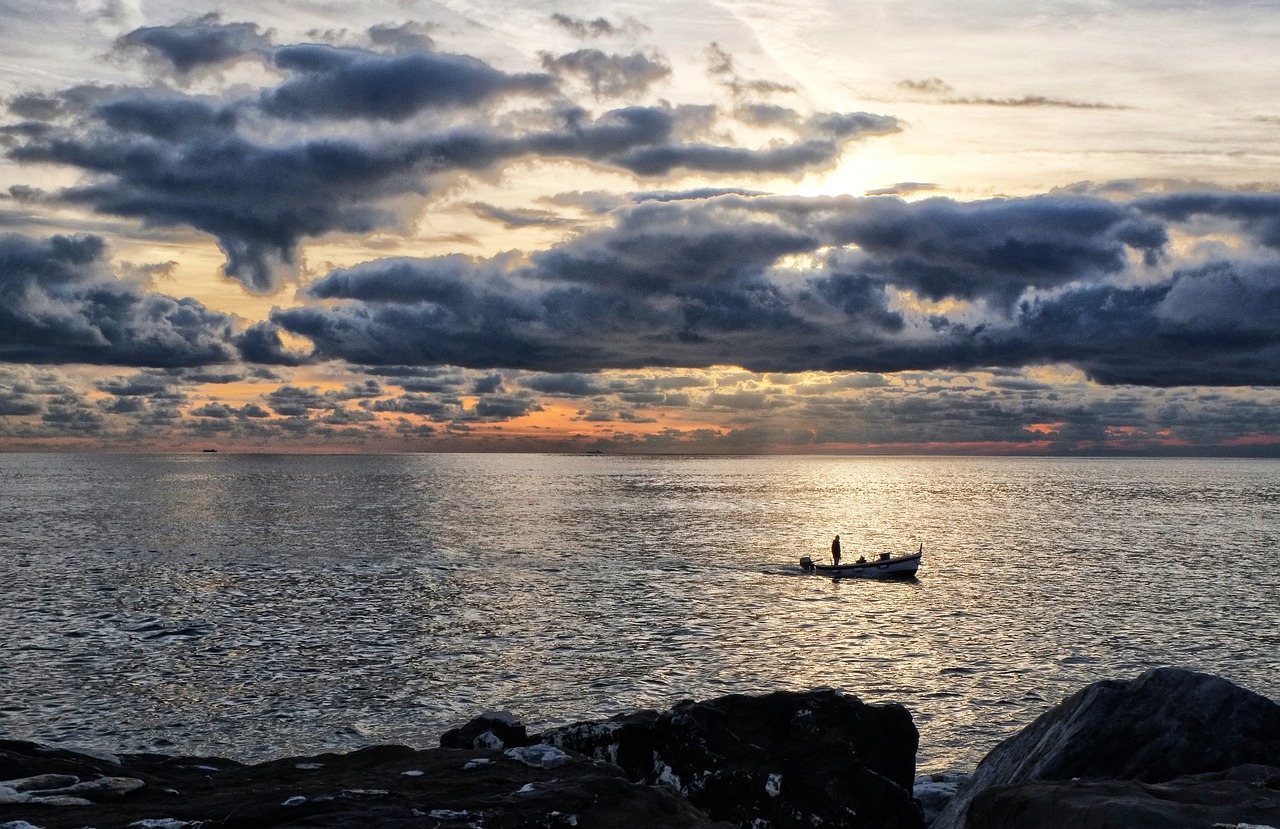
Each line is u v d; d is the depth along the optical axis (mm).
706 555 96500
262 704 38969
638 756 18328
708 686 42750
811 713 19016
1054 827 10500
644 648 50438
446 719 37312
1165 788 11273
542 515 152000
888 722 19484
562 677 44031
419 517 144750
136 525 125875
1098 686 16422
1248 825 9727
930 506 188000
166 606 61875
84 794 13766
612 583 75000
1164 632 56000
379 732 35594
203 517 140625
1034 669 46500
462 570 82000
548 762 15383
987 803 11438
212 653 48156
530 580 76188
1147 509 178750
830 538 116938
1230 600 68062
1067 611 63438
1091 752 15359
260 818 12570
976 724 37250
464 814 12508
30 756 15672
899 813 17531
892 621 59562
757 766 17828
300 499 191250
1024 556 98188
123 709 38031
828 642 52719
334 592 68812
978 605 66062
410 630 54719
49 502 176500
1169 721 15234
